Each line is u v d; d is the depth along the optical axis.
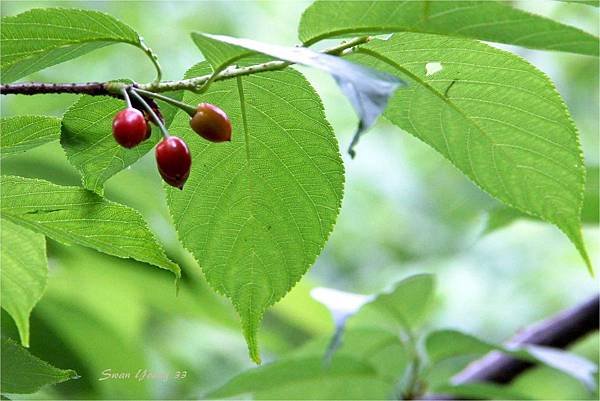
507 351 0.79
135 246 0.66
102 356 0.91
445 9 0.60
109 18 0.63
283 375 0.80
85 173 0.67
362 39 0.63
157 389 1.08
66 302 0.90
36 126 0.66
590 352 1.21
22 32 0.63
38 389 0.66
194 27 1.34
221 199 0.67
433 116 0.65
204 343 1.14
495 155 0.66
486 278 1.32
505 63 0.63
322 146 0.66
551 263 1.33
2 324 0.83
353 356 0.82
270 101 0.65
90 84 0.64
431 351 0.81
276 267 0.68
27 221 0.66
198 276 0.89
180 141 0.63
